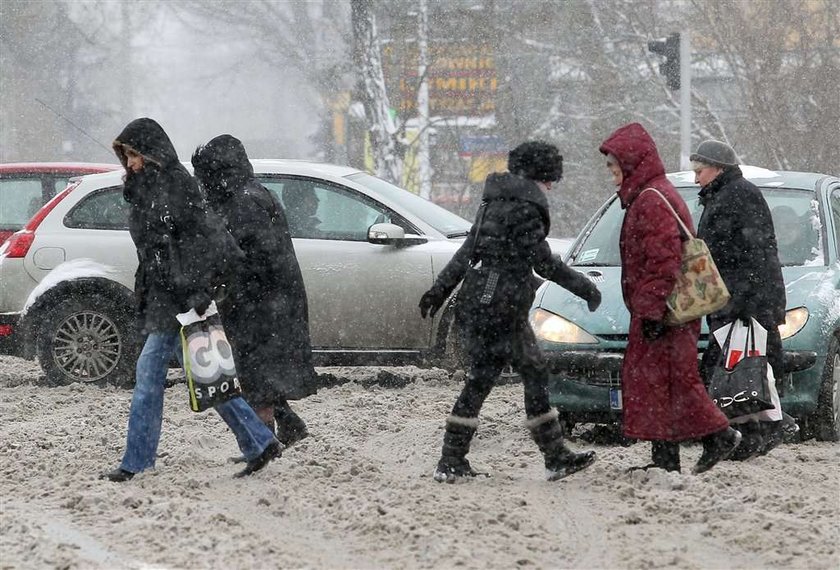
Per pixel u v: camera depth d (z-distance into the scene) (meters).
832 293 23.31
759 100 68.50
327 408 26.22
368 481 18.89
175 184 18.34
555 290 23.95
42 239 29.81
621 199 18.64
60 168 39.84
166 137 18.53
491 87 83.81
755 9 69.31
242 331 20.28
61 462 20.39
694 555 15.02
